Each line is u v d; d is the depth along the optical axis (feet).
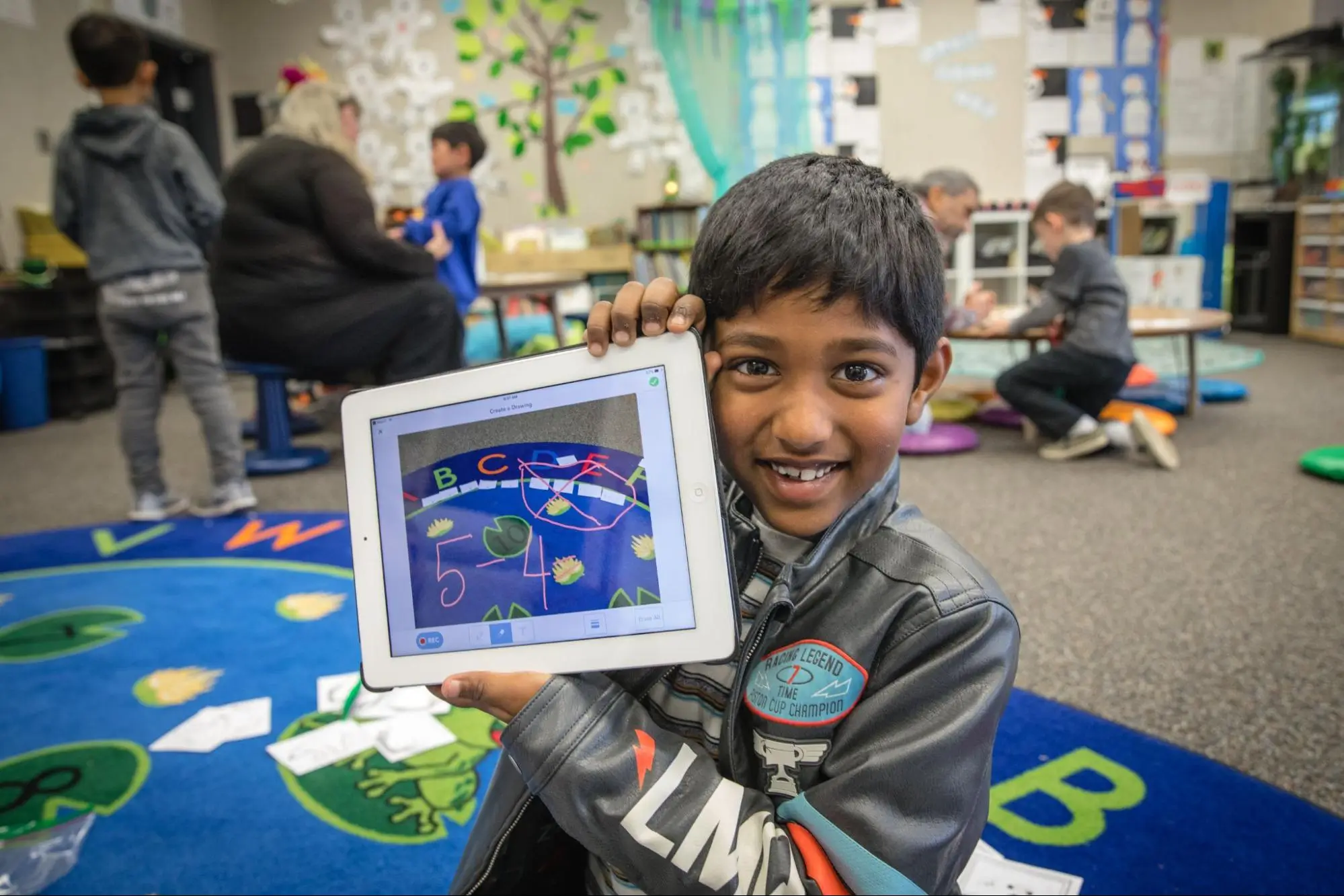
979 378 15.06
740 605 2.17
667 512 1.89
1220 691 5.02
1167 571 6.77
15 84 14.60
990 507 8.50
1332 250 17.52
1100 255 10.20
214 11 19.49
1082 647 5.59
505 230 20.27
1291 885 3.58
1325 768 4.30
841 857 1.89
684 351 1.86
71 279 14.66
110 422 14.23
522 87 19.88
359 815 4.23
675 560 1.89
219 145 19.63
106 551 7.96
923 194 10.20
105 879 3.83
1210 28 20.31
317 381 10.92
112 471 10.95
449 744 4.79
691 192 20.27
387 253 9.59
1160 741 4.55
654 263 18.37
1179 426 11.48
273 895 3.73
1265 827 3.91
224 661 5.84
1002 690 1.98
